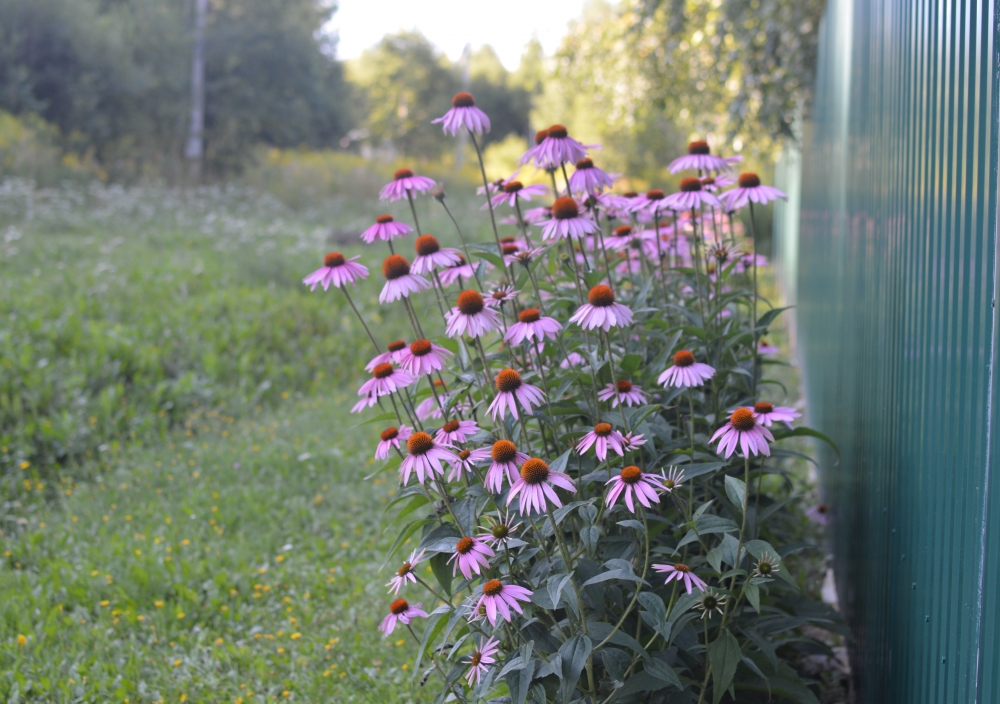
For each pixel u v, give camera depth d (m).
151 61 19.73
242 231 11.91
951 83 1.99
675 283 3.46
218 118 22.45
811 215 7.07
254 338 7.77
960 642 1.76
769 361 3.29
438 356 2.54
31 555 4.43
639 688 2.15
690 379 2.43
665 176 18.47
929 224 2.19
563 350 2.61
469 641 2.69
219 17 23.70
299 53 24.72
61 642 3.58
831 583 4.39
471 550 2.14
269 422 6.34
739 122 8.88
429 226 12.98
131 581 4.02
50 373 6.30
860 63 3.86
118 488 5.15
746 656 2.54
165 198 14.52
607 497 2.14
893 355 2.62
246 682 3.31
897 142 2.71
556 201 2.64
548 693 2.30
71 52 18.27
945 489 1.93
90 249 10.19
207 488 5.16
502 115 44.91
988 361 1.62
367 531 4.68
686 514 2.28
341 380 7.56
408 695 3.16
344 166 20.00
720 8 9.15
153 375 6.80
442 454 2.29
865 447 3.16
